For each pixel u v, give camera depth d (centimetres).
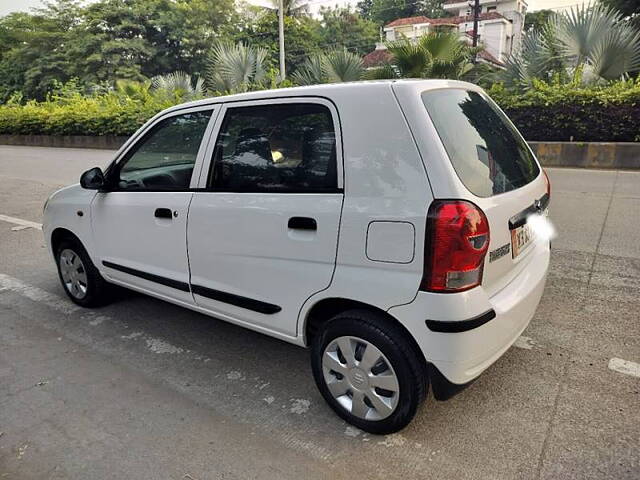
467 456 224
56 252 415
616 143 1001
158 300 421
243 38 3541
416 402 225
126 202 335
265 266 259
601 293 393
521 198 247
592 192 764
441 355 207
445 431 241
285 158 250
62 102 2633
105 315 392
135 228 331
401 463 222
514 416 250
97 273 386
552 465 217
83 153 1759
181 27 3534
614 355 303
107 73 3328
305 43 3519
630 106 998
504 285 235
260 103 264
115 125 1927
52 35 3584
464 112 246
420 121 210
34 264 521
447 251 199
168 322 379
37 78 3575
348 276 225
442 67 1193
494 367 294
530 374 286
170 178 312
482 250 206
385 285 214
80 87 3266
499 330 220
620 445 227
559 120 1069
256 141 263
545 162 1080
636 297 384
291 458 228
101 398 280
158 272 324
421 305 206
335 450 232
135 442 242
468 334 205
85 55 3397
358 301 224
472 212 202
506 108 1121
